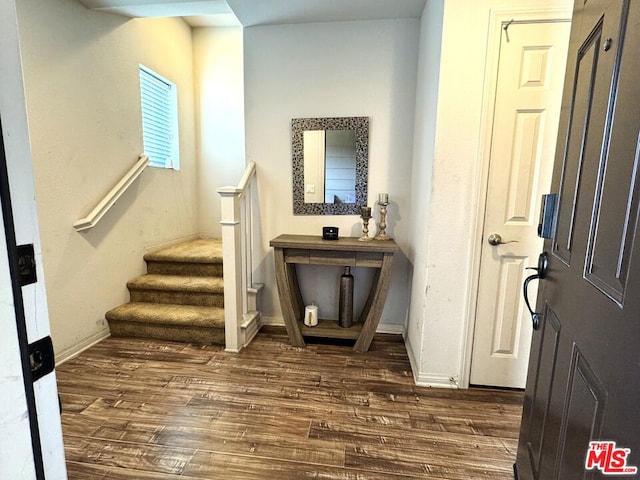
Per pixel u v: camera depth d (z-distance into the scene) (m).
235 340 2.49
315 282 2.90
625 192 0.65
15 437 0.49
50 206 2.21
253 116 2.76
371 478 1.40
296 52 2.65
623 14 0.72
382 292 2.42
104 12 2.59
